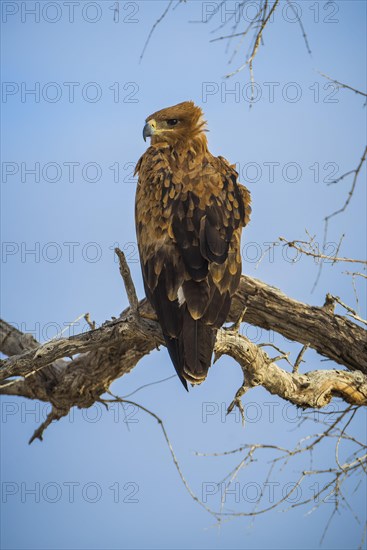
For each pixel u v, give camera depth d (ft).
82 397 55.57
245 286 50.88
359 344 50.34
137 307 41.60
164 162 47.47
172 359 40.22
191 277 41.45
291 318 50.75
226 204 44.91
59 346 44.21
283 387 44.24
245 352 41.65
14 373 45.37
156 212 44.42
